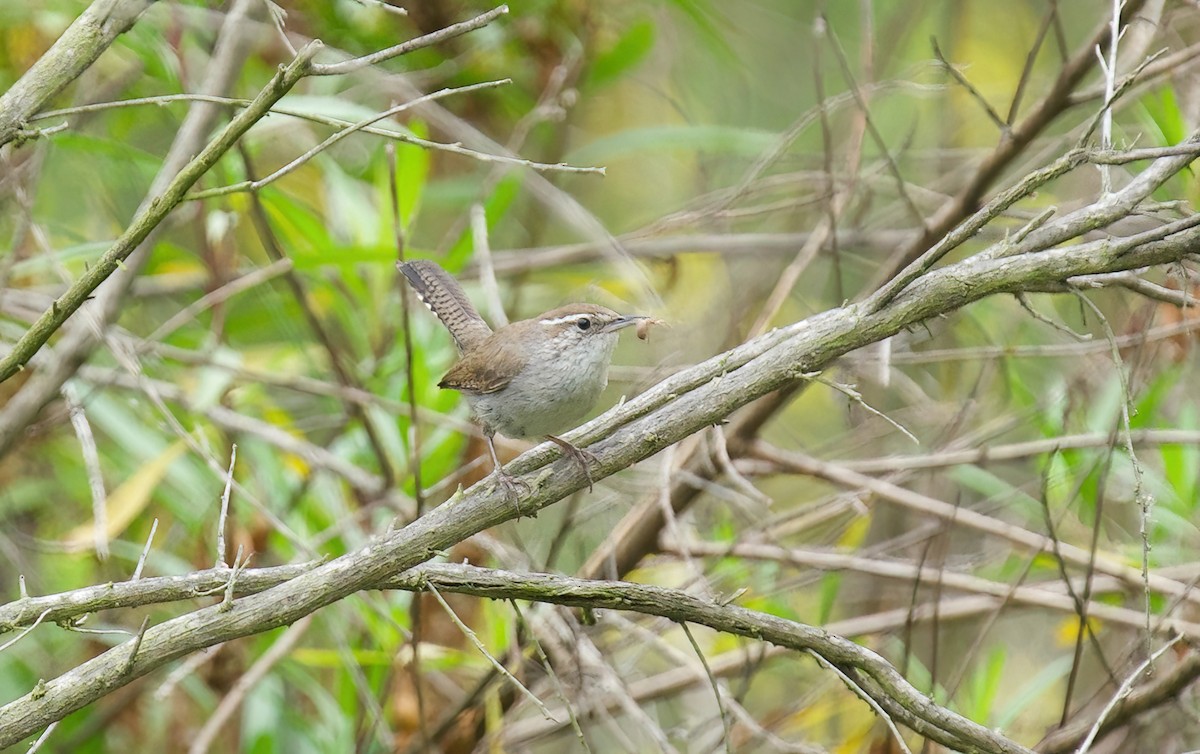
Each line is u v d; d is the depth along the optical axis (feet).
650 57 46.24
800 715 36.29
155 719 37.22
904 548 42.93
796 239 41.11
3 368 21.03
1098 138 35.04
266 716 32.71
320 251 31.58
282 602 20.94
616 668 36.01
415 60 41.16
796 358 21.86
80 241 38.09
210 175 35.42
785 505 47.96
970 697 34.81
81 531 34.06
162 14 34.65
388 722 35.17
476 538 33.88
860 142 36.88
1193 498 33.06
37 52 38.06
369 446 36.60
